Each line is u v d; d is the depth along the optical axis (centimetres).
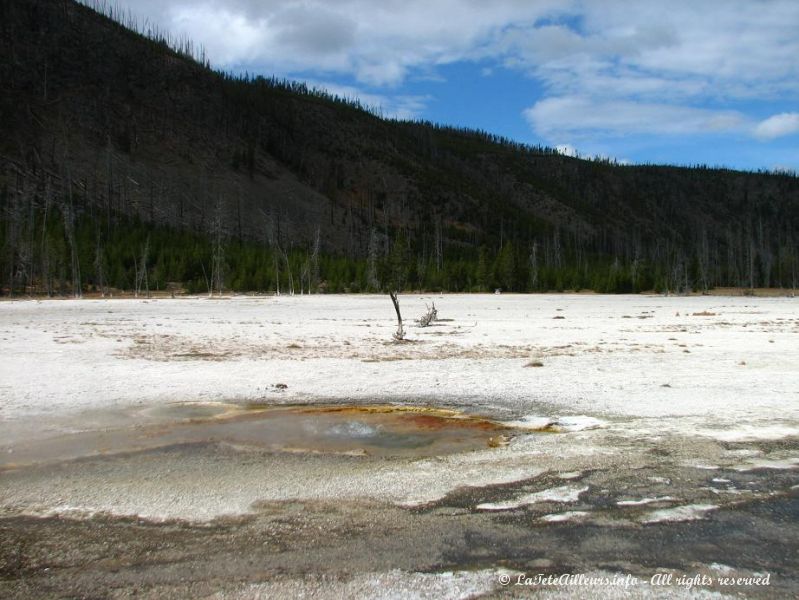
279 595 542
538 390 1466
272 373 1742
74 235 9556
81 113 17325
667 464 885
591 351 2217
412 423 1168
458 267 11625
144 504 754
